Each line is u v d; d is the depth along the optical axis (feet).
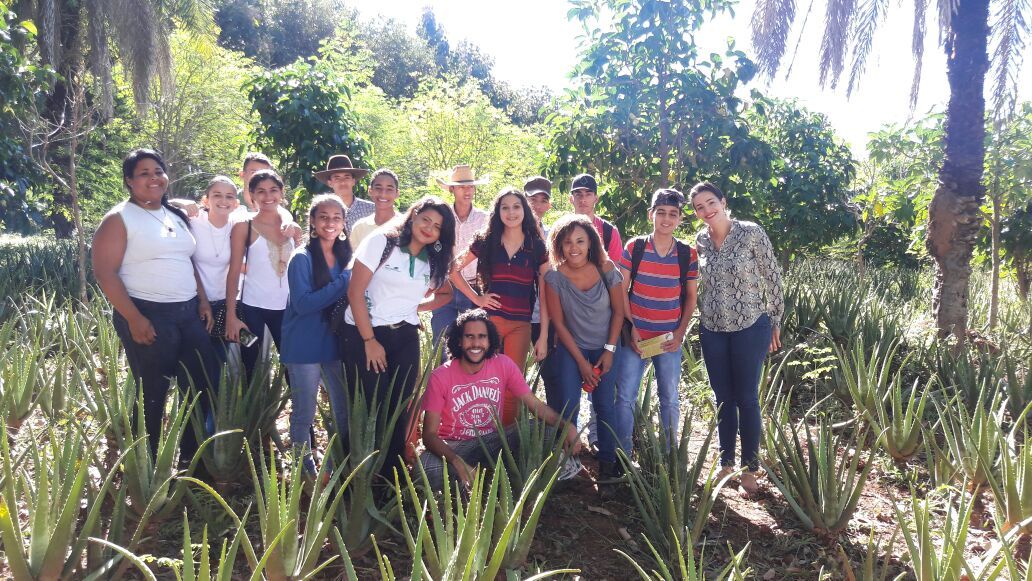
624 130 25.44
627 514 12.48
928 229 22.27
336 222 11.67
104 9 39.42
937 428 16.85
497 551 8.56
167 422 11.93
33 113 27.63
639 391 14.25
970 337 22.38
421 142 66.64
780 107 39.04
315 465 11.92
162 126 60.90
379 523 10.37
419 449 13.32
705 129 24.48
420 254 11.55
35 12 38.01
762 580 10.79
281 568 8.52
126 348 11.67
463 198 16.60
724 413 14.17
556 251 12.91
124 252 11.07
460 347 11.99
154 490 10.02
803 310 23.31
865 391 16.97
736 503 13.29
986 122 26.48
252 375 13.70
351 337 11.57
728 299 13.62
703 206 13.71
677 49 24.22
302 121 29.73
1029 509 11.44
